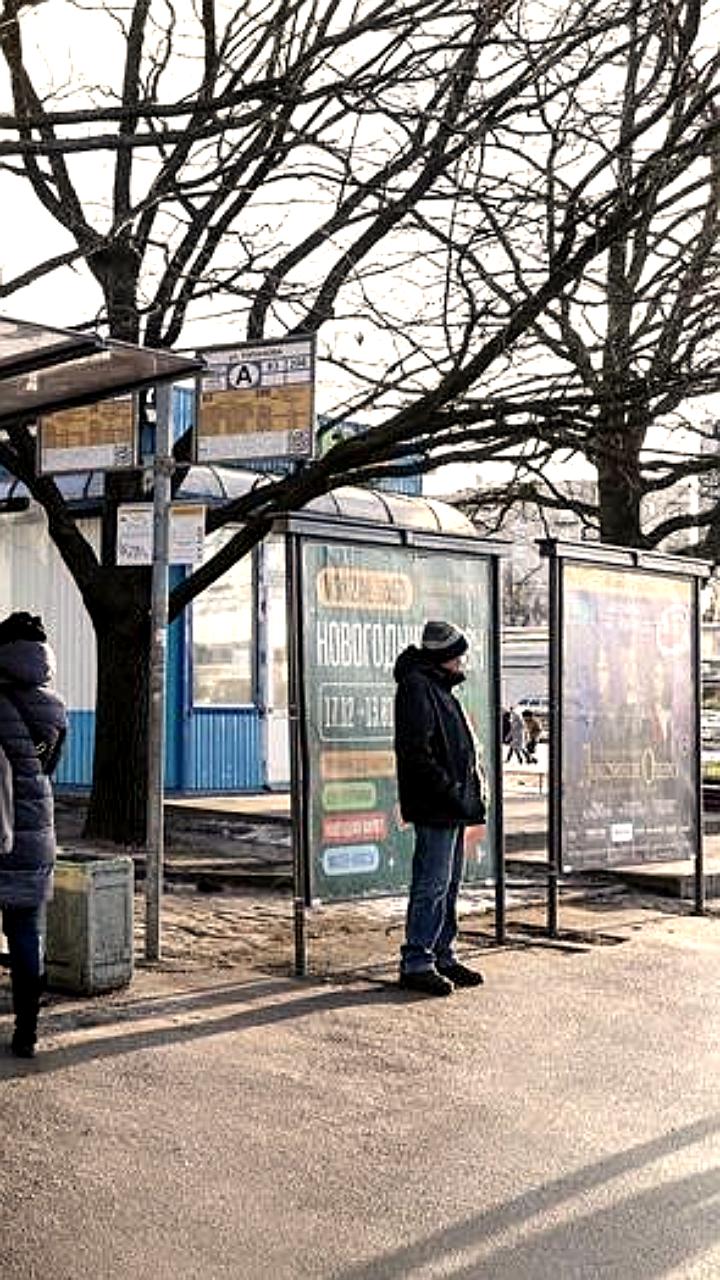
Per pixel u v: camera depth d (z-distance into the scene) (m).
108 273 12.21
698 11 11.20
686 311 13.41
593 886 13.30
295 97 8.48
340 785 9.15
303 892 8.94
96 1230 5.04
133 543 9.37
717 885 13.41
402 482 24.67
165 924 10.42
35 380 7.77
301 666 8.94
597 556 10.87
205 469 19.17
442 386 11.91
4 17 8.37
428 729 8.66
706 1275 4.83
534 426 12.31
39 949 7.00
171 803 18.22
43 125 7.57
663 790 11.62
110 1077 6.71
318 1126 6.21
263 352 9.31
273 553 20.80
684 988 9.10
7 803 6.77
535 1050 7.54
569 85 10.82
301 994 8.50
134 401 9.64
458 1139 6.11
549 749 10.72
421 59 9.65
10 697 7.02
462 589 10.16
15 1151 5.73
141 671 14.29
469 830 10.23
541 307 11.57
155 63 12.24
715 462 14.71
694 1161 5.93
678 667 11.79
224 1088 6.65
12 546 20.91
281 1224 5.15
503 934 10.47
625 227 11.18
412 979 8.70
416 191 11.02
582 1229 5.19
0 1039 7.26
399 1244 5.02
